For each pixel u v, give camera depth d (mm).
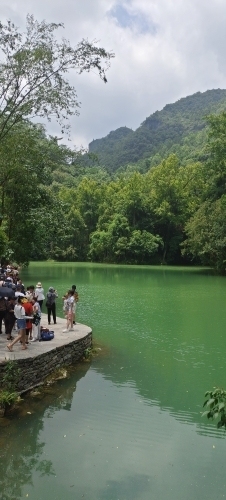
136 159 175625
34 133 16469
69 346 11352
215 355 12586
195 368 11320
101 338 14562
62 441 7176
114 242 64875
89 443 7133
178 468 6438
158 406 8734
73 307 13195
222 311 20203
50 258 71188
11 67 13016
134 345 13688
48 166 20344
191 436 7480
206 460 6680
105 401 8953
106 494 5734
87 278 38031
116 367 11336
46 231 28172
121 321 17578
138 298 24609
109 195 72688
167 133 194375
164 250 64062
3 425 7707
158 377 10539
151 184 65375
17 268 19531
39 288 14312
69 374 10688
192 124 198750
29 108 13547
